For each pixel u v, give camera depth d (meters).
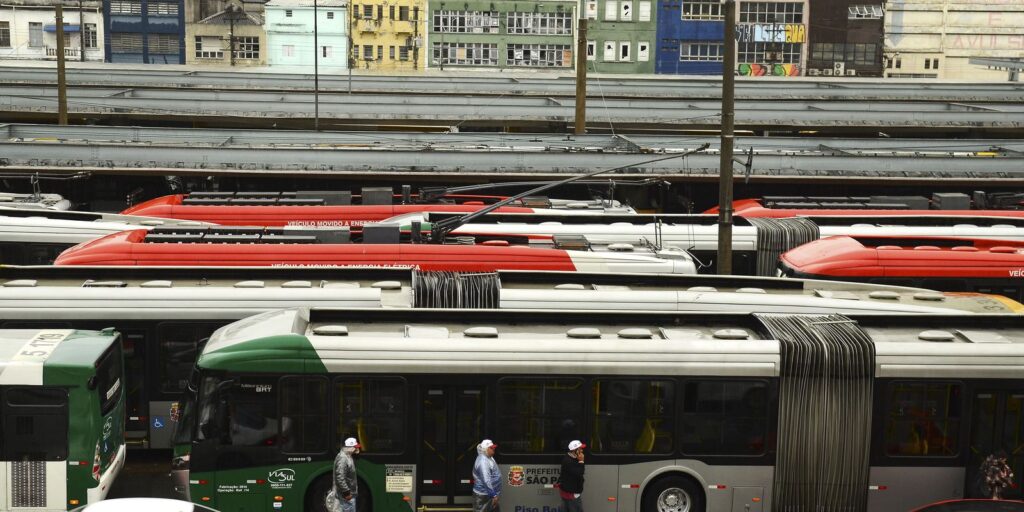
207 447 20.55
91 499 21.22
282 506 20.78
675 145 58.28
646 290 26.97
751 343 20.92
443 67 154.88
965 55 169.25
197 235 32.19
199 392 20.56
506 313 22.25
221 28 150.75
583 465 20.30
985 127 77.31
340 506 19.66
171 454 26.03
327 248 30.88
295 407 20.59
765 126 77.31
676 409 20.84
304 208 40.75
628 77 97.62
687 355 20.80
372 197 43.50
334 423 20.64
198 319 24.97
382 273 27.70
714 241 36.12
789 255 33.97
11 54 149.00
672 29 155.75
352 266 30.58
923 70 169.25
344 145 57.44
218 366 20.42
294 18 151.75
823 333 21.39
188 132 56.59
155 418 25.14
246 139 57.34
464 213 38.12
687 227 36.31
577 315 22.36
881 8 160.50
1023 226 38.78
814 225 37.28
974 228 37.72
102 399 21.64
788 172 51.59
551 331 21.91
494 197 44.97
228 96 75.62
